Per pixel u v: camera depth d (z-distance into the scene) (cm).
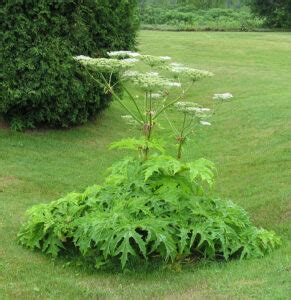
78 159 1038
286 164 969
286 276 513
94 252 589
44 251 613
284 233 676
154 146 620
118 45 1126
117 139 1172
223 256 596
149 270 576
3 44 1016
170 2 5178
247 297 479
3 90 1034
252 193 852
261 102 1422
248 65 2050
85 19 1070
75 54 1064
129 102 1459
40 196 850
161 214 582
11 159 994
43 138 1102
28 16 1021
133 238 573
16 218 725
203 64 2045
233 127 1254
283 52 2375
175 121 1347
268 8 3638
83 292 518
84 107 1137
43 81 1040
